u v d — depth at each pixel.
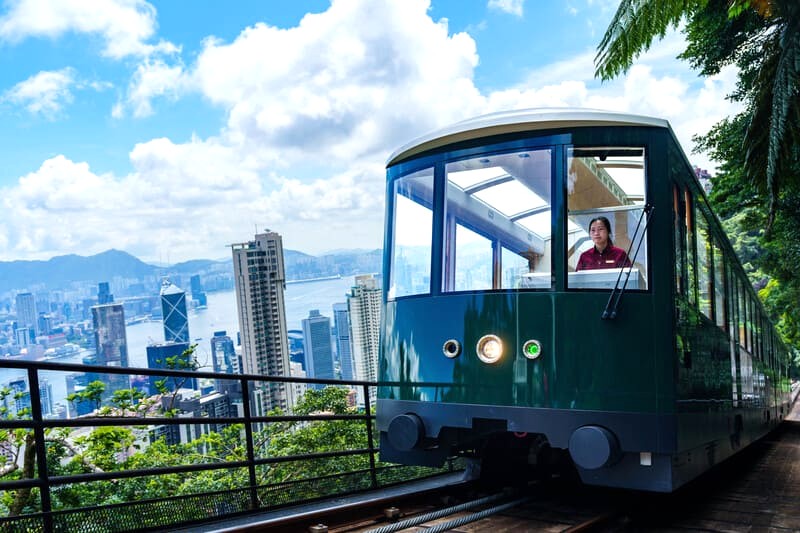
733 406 8.26
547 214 5.56
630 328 5.25
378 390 6.29
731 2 8.27
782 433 18.48
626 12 6.97
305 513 5.04
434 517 5.41
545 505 6.03
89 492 5.84
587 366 5.27
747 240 33.25
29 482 3.92
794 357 47.81
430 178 6.12
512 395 5.45
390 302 6.25
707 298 6.75
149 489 6.27
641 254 5.35
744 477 9.12
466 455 6.55
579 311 5.34
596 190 5.49
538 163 5.65
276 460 5.62
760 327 13.00
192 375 4.86
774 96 7.09
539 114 5.66
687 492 7.57
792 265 21.89
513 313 5.52
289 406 9.20
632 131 5.48
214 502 5.25
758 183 8.38
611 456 5.06
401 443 5.86
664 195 5.40
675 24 7.09
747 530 5.26
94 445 6.21
